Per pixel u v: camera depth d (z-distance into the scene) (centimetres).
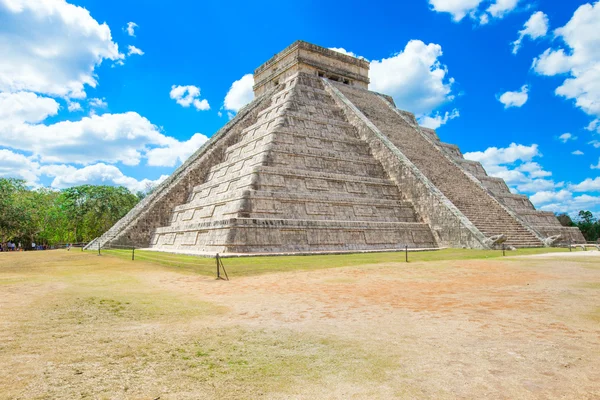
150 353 526
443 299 887
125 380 435
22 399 381
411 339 585
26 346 542
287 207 2311
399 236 2527
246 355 521
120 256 2097
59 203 5084
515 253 2125
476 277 1223
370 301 884
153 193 3188
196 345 563
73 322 679
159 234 2791
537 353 511
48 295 921
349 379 440
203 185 2945
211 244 2130
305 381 436
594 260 1653
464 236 2459
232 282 1202
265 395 401
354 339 591
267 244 2059
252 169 2380
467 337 588
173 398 392
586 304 799
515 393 398
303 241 2164
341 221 2327
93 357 507
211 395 400
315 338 598
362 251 2230
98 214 4981
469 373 451
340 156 2897
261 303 878
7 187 4219
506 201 3688
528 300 848
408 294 959
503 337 584
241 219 2028
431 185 2775
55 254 2441
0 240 4631
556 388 408
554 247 2600
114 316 734
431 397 392
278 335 615
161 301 895
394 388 414
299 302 886
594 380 426
